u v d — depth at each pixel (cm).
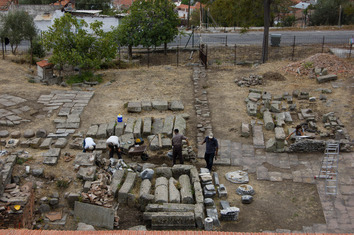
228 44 3009
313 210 1050
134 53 2947
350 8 4138
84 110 1694
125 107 1728
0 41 2886
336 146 1222
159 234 739
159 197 1032
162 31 2675
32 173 1129
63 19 2131
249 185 1151
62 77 2214
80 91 1927
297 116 1630
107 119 1605
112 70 2398
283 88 1933
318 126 1529
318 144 1346
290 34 3319
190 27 3819
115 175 1136
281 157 1340
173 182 1127
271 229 977
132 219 997
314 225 986
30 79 2133
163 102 1736
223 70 2291
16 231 732
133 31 2648
